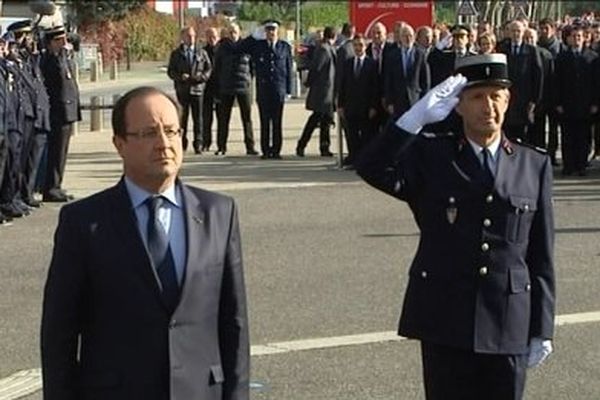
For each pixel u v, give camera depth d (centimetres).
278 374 1456
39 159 2683
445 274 944
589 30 3406
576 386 1409
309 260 2123
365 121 3341
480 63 938
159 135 768
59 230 781
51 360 772
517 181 947
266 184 3092
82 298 776
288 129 4772
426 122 947
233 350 791
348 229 2436
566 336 1622
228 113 3797
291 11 13100
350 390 1395
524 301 944
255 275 2000
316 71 3675
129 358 761
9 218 2558
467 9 5256
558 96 3209
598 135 3428
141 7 10288
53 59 2764
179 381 761
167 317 762
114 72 7812
